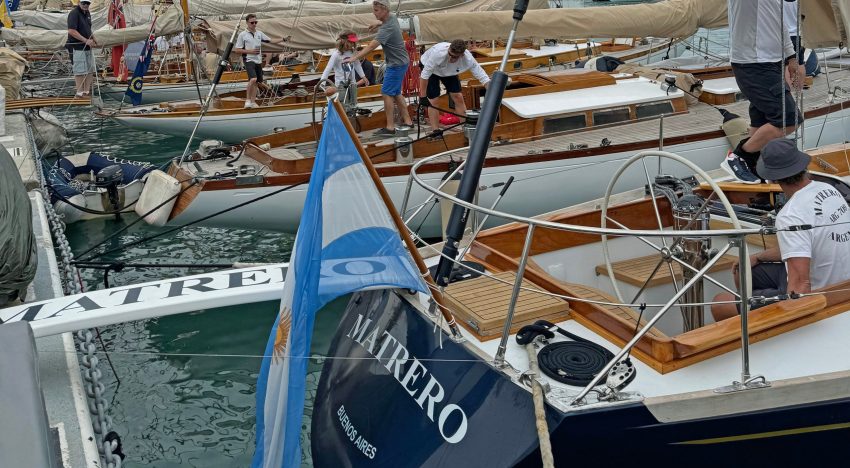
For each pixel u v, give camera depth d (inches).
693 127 330.6
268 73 613.9
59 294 222.8
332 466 140.2
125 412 202.7
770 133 234.4
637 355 128.1
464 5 476.4
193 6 555.5
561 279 183.3
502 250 176.9
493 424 118.1
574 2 1099.3
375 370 141.7
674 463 116.6
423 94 338.6
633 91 355.9
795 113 215.3
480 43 638.5
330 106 129.2
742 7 222.8
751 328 127.1
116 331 249.1
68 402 162.6
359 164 132.3
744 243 116.3
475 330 134.6
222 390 214.7
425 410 128.0
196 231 356.2
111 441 150.6
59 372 175.5
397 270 133.3
